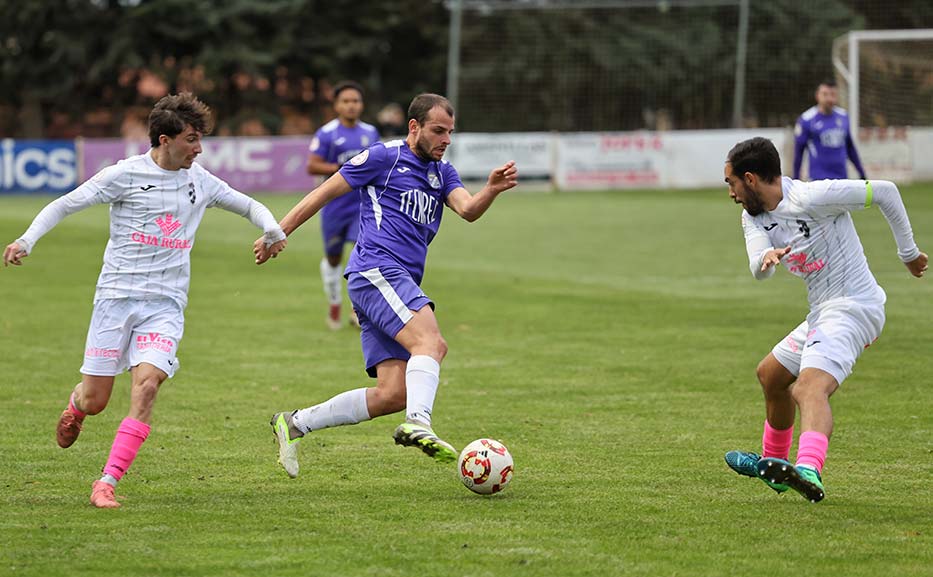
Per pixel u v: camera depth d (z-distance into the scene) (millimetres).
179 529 16516
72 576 14398
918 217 69750
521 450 22078
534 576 14430
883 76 99812
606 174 104188
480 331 37312
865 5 126625
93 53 142250
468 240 65938
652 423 24469
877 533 16328
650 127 127188
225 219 80062
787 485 16953
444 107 19531
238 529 16516
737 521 16953
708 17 124062
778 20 120500
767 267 17438
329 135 39188
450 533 16312
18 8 136500
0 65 139250
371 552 15414
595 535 16203
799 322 38219
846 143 55469
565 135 104125
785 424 19312
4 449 22000
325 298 45875
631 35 126000
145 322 18734
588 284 48156
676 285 47688
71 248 61531
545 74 127000
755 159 17969
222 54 138250
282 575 14484
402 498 18453
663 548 15594
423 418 18250
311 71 146750
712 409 25844
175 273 18891
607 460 21219
